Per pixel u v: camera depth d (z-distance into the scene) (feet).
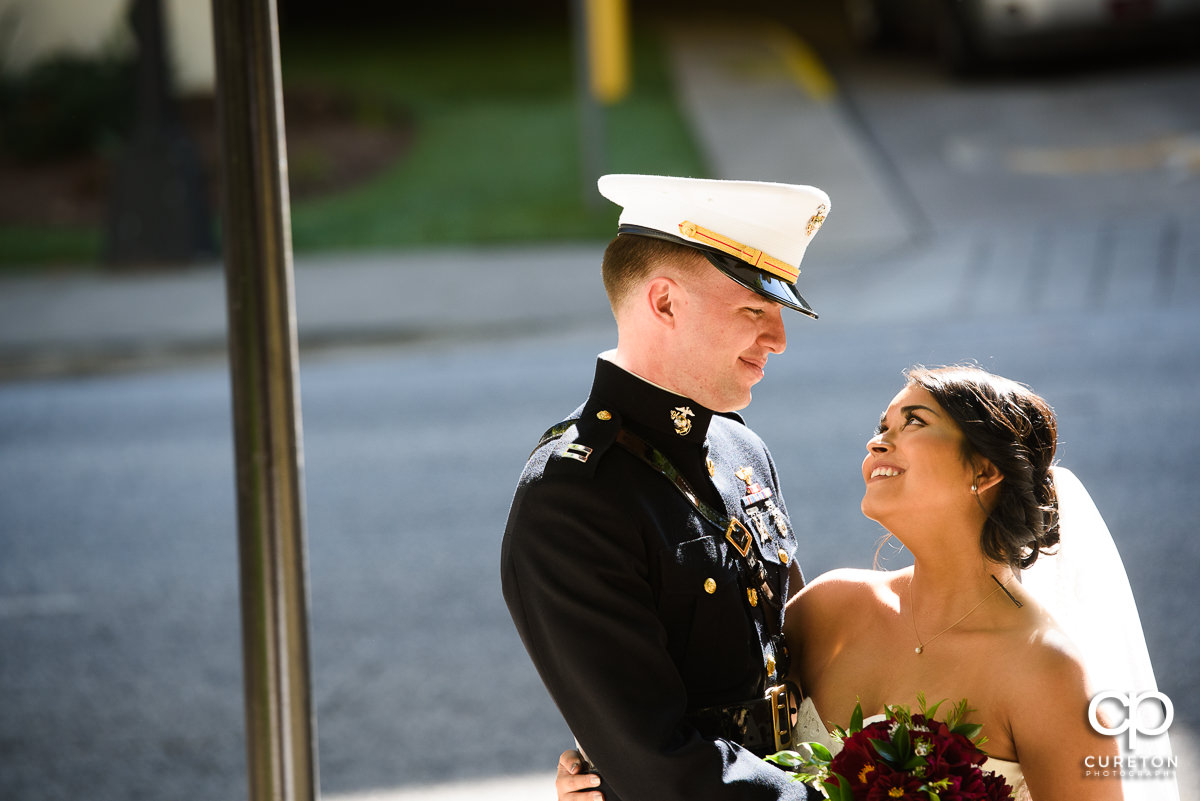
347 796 18.84
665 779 9.09
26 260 57.57
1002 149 61.26
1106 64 73.77
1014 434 9.65
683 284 9.62
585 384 38.50
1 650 24.49
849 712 10.27
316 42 99.40
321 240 58.13
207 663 23.67
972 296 43.24
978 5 69.51
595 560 9.46
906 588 10.50
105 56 71.20
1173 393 32.07
